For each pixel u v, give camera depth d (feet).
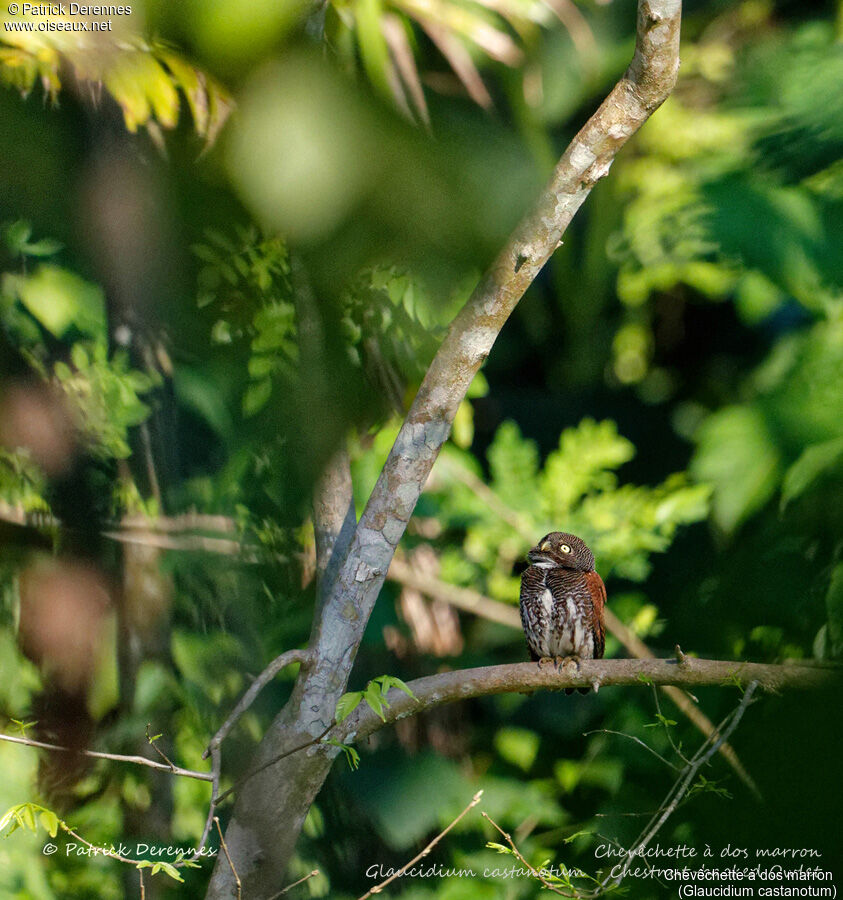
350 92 29.58
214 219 30.25
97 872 32.17
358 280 30.55
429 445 22.04
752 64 44.06
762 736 29.45
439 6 31.07
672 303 52.44
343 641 22.17
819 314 35.81
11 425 31.73
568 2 33.14
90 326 32.81
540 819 36.86
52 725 32.86
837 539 33.65
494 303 21.38
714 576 38.52
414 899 35.40
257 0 26.96
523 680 23.57
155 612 32.94
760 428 34.55
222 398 33.68
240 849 22.50
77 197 30.04
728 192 37.24
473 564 40.19
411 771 36.73
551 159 34.19
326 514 25.48
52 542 32.89
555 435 52.54
